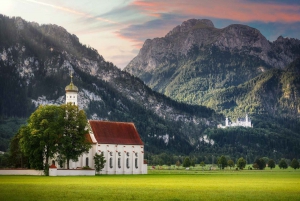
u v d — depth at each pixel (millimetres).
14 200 108625
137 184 165500
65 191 130500
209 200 111625
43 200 108625
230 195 124688
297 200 113125
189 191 135750
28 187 144875
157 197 116750
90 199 111062
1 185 153750
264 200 112875
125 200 109750
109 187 147500
